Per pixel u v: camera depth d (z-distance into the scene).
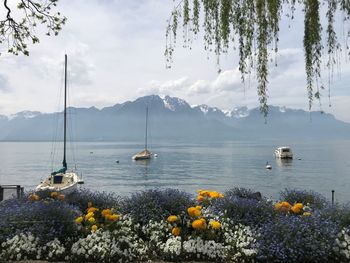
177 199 8.36
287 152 150.75
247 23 5.72
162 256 6.82
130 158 168.62
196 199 9.12
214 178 86.44
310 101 5.56
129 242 6.98
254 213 7.84
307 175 92.00
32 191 10.82
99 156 186.75
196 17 6.00
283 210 8.27
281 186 71.56
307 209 8.49
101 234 7.07
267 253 6.43
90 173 99.50
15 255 6.66
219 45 5.86
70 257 6.59
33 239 6.91
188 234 7.39
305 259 6.36
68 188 35.34
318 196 9.73
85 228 7.39
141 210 8.09
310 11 5.55
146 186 72.38
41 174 98.75
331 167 115.56
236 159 158.00
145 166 122.62
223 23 5.76
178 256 6.68
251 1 5.71
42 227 7.07
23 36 6.82
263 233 6.89
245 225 7.62
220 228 7.44
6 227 7.14
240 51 5.76
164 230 7.56
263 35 5.63
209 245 6.77
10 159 170.50
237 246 6.72
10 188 16.00
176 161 146.25
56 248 6.72
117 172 102.50
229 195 9.90
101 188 69.56
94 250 6.56
